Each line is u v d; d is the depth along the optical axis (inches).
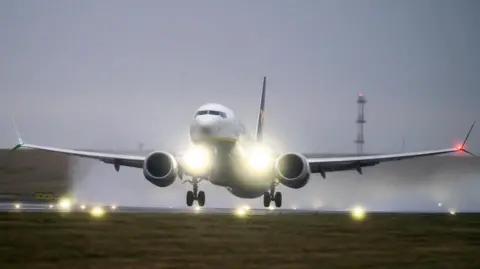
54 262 2679.6
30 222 3683.6
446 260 2851.9
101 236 3255.4
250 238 3314.5
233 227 3698.3
